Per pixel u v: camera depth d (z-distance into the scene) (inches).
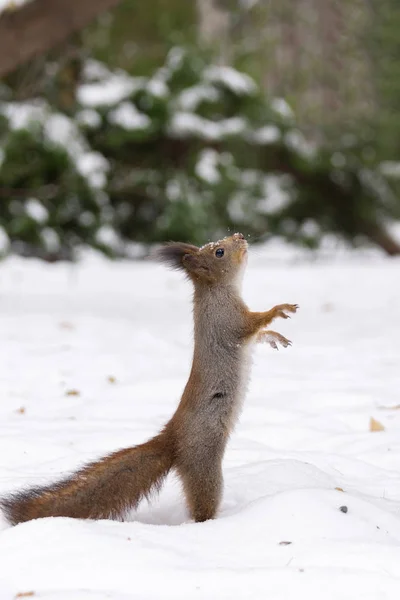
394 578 183.2
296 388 394.6
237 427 331.9
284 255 1178.0
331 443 318.3
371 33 1533.0
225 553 200.7
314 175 1155.3
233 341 235.9
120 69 1130.0
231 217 1107.3
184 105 1061.8
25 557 193.2
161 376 420.2
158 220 1019.9
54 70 1009.5
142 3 1191.6
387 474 285.7
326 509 218.1
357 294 738.8
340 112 1312.7
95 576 185.5
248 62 1178.0
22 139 908.6
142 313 647.8
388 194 1191.6
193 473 231.9
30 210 925.2
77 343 485.4
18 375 414.6
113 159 1047.0
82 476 224.1
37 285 812.6
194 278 243.1
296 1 1529.3
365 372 426.9
